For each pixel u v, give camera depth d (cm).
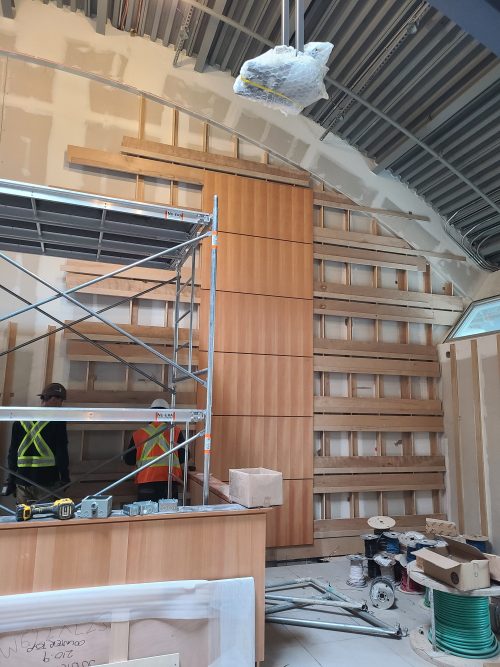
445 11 271
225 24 479
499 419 522
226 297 510
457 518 562
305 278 548
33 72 470
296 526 505
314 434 543
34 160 460
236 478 289
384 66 477
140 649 235
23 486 380
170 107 519
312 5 436
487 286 613
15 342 434
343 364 558
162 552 250
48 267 454
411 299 601
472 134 501
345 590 416
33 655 220
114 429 454
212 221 322
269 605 371
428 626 343
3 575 224
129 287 477
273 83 220
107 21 493
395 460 564
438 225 624
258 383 511
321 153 577
